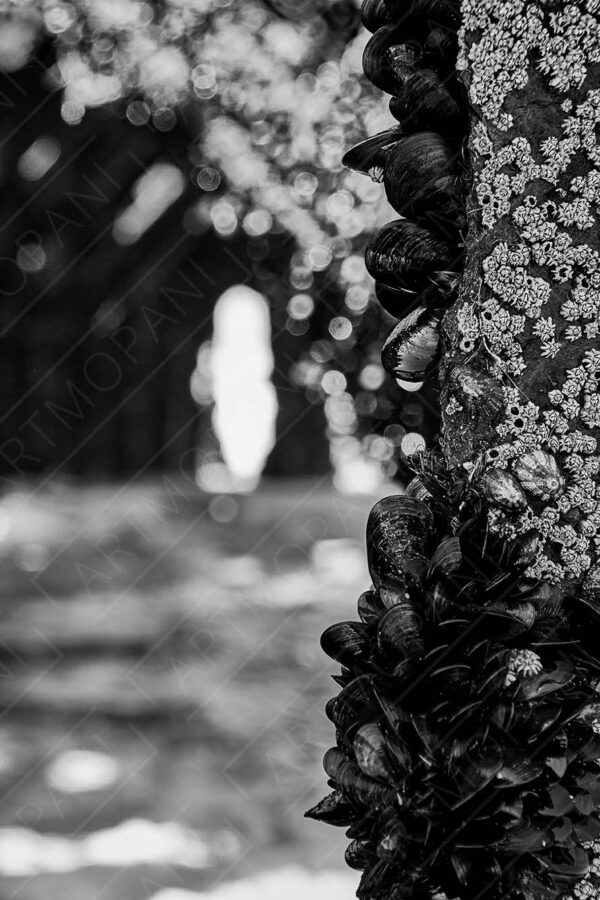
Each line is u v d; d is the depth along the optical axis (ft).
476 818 3.27
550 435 3.52
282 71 9.71
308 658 16.65
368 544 3.76
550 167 3.47
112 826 12.11
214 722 14.57
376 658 3.47
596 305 3.48
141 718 14.79
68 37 11.47
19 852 11.42
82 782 13.19
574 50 3.42
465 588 3.37
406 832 3.27
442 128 3.77
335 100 9.15
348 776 3.47
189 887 10.77
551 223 3.48
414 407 7.84
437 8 3.67
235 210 11.64
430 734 3.26
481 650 3.34
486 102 3.51
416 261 3.74
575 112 3.45
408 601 3.50
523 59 3.47
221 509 21.86
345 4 9.23
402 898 3.37
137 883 10.69
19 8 11.38
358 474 10.48
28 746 14.15
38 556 19.29
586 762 3.43
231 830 12.05
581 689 3.47
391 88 4.01
